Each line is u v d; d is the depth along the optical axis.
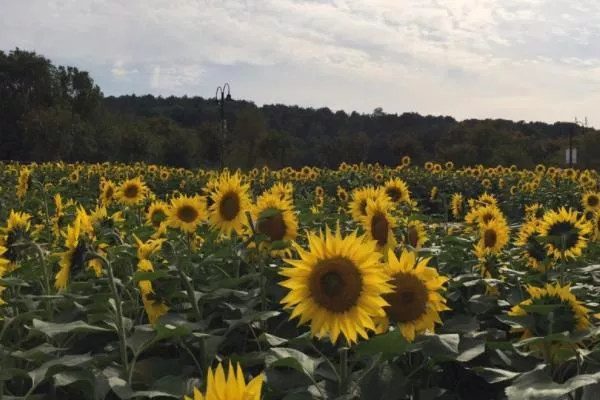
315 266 3.20
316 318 3.18
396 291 3.53
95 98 102.38
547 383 2.97
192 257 6.39
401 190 9.52
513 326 3.95
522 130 106.56
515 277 5.94
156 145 67.31
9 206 10.96
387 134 116.25
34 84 98.69
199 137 71.00
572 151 50.53
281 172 28.12
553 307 3.85
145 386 3.90
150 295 4.45
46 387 4.15
